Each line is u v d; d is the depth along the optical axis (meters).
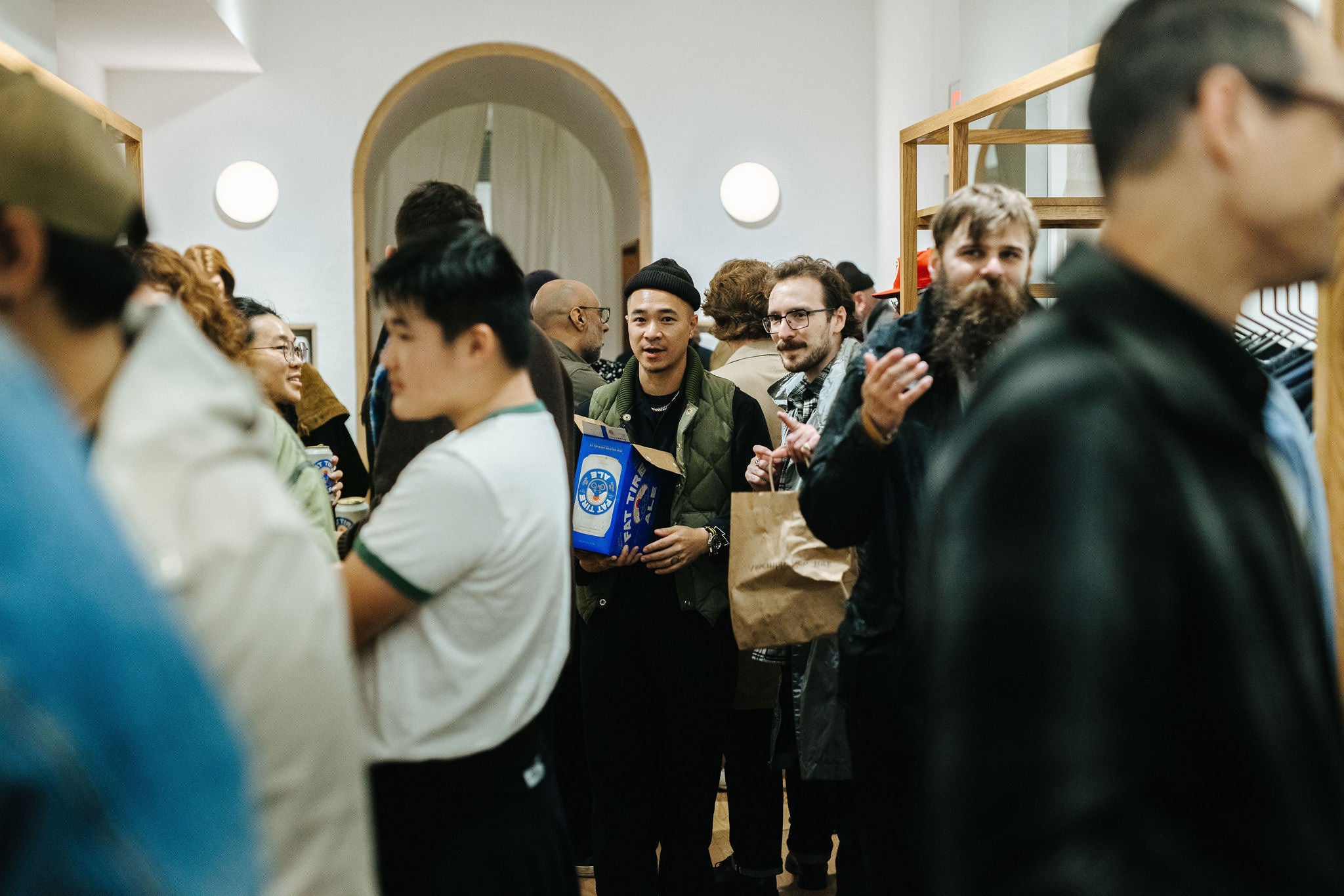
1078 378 0.64
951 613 0.64
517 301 1.43
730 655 2.53
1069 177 3.44
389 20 6.36
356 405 6.36
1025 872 0.57
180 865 0.49
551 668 1.43
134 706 0.47
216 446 0.80
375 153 6.71
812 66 6.71
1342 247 1.68
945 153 5.13
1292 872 0.60
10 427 0.47
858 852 2.37
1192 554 0.61
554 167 9.44
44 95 0.75
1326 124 0.68
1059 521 0.60
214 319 1.62
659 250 6.65
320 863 0.82
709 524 2.53
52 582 0.45
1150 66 0.70
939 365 1.77
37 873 0.43
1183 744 0.61
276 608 0.80
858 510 1.77
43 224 0.74
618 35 6.58
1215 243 0.70
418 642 1.32
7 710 0.42
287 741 0.80
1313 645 0.69
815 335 2.77
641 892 2.51
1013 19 4.57
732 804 2.83
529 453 1.39
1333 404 1.69
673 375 2.63
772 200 6.66
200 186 6.21
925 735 1.71
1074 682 0.58
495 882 1.34
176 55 5.88
